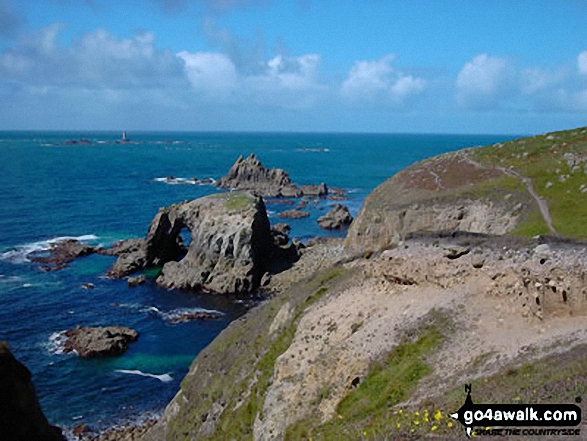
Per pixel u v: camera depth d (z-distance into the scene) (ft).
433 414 70.08
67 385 187.01
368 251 140.97
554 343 79.56
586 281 84.89
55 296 269.44
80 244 356.18
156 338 228.22
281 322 135.23
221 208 316.60
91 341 212.84
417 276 110.22
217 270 296.92
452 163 260.62
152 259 332.19
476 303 98.17
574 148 221.87
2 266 310.24
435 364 88.94
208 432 123.75
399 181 262.26
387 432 70.49
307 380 104.22
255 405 116.47
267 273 304.09
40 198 525.34
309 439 87.61
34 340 218.59
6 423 62.49
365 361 97.04
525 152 239.30
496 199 204.54
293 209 526.57
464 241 108.78
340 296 125.90
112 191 594.24
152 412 173.06
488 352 85.51
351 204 557.74
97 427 163.84
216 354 149.38
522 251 98.17
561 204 185.06
